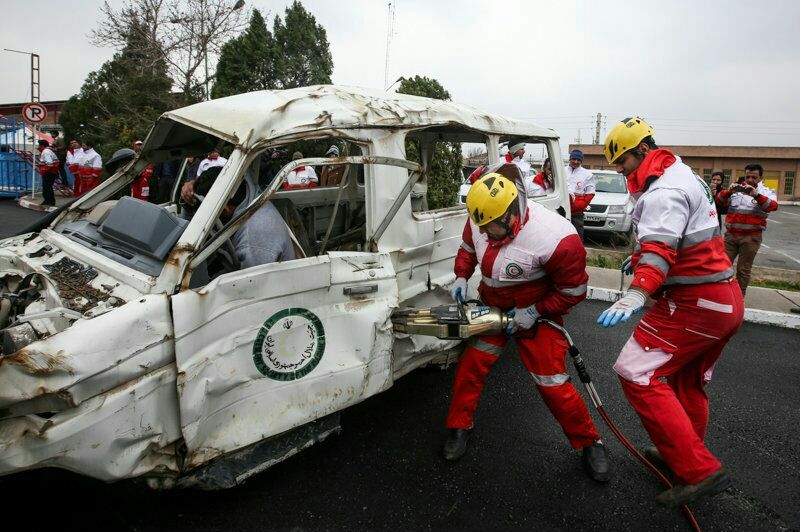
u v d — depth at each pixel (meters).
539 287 2.82
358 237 3.66
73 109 17.88
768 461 3.15
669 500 2.50
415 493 2.79
